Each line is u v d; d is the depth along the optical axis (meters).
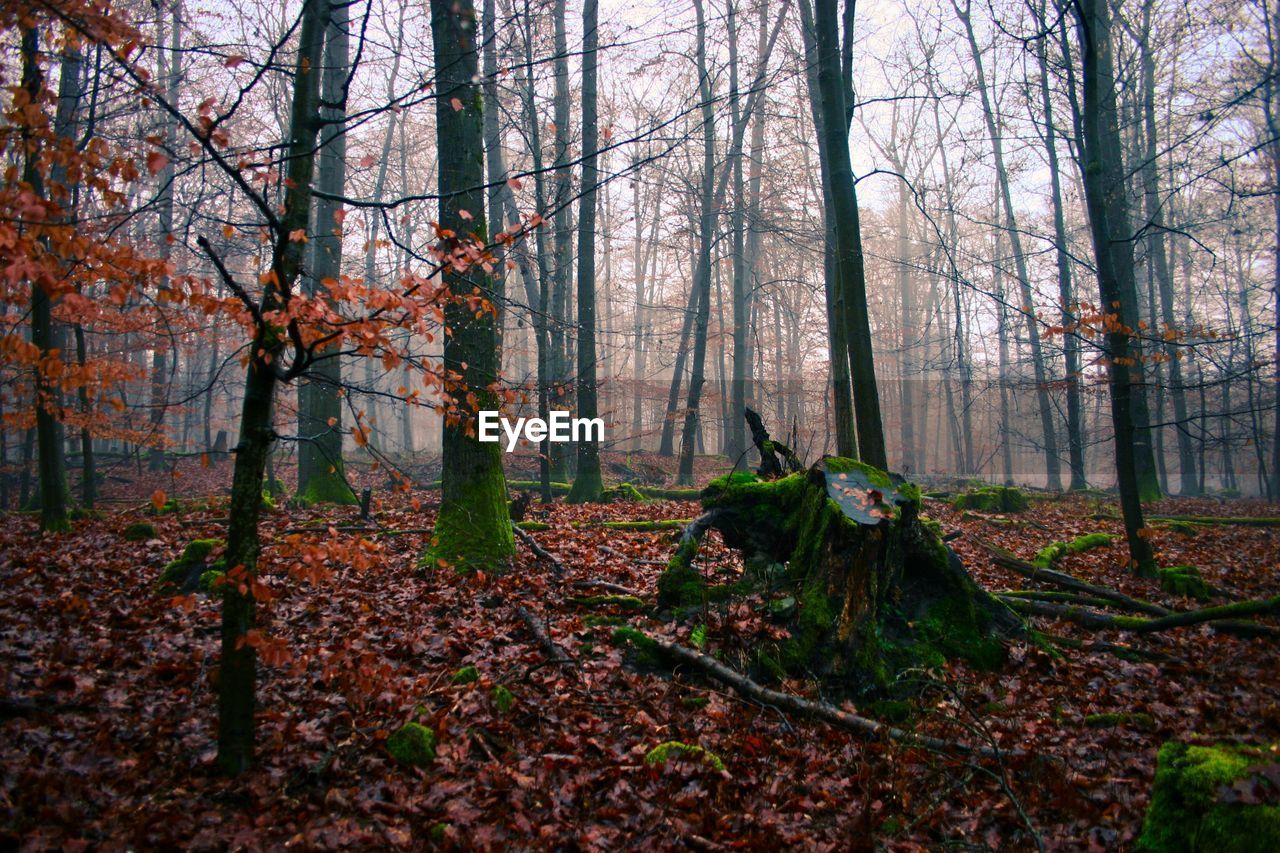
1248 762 2.89
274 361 3.93
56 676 5.13
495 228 18.45
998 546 11.15
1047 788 4.34
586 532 11.27
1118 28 23.94
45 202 3.13
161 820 3.79
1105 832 3.91
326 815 3.99
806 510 6.89
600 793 4.37
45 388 9.59
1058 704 5.73
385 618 6.76
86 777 4.08
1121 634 7.28
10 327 8.59
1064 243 23.22
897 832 4.05
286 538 4.13
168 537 9.97
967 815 4.18
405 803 4.14
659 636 6.20
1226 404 20.42
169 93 8.28
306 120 4.18
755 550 7.26
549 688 5.59
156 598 7.12
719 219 23.95
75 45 3.83
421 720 4.94
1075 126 10.50
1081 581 8.61
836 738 5.04
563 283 21.45
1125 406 9.75
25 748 4.28
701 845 3.89
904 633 6.44
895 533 6.43
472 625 6.65
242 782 4.14
